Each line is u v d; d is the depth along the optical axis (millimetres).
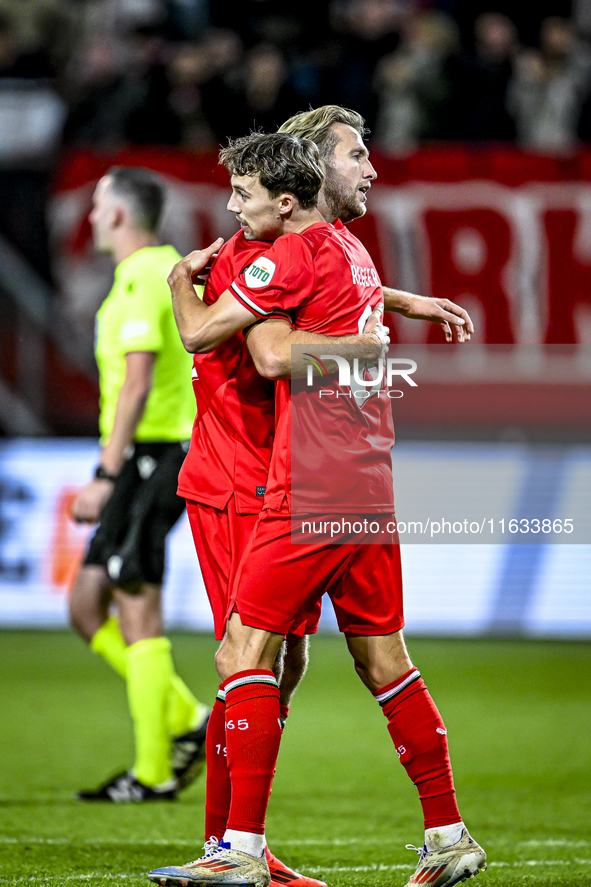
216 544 11094
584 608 32656
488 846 13781
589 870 12523
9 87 40156
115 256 17516
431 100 38312
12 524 33594
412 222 32625
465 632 32719
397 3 42094
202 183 32438
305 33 42344
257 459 11078
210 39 41000
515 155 32500
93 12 42031
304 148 10727
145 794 16359
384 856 13188
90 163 32875
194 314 10609
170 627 32688
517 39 42781
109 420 16938
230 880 9914
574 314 32406
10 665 29672
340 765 19203
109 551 16281
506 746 20750
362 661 11000
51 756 19703
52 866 12438
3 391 34125
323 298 10578
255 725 10227
